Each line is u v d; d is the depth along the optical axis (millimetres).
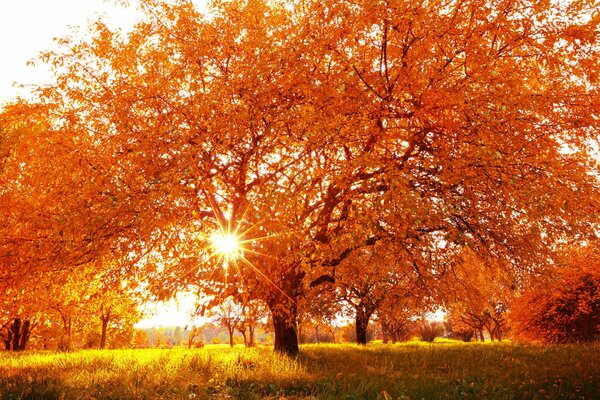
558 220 9930
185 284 9422
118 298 11328
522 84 8617
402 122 9398
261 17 10734
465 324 58406
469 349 16156
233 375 8227
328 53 9359
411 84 8953
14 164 9664
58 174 9477
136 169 9555
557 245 11297
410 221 8094
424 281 12406
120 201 8492
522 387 7348
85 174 9516
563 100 9266
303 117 8844
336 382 7734
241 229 9438
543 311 21297
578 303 20016
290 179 8656
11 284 9594
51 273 9898
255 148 9445
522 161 9133
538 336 21750
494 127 8477
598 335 20125
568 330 20531
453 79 9273
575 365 10008
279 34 9648
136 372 8312
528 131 9156
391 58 9758
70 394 6375
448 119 8641
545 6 8258
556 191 8711
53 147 9930
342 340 66625
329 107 8891
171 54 10703
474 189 9086
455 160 8539
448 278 12773
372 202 8367
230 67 10578
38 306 12023
